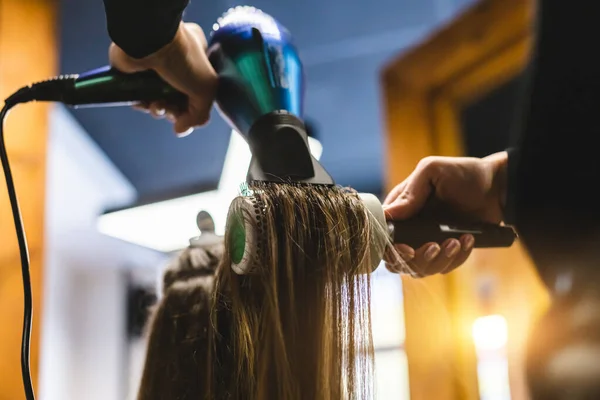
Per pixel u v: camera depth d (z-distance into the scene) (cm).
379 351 136
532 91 50
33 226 127
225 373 50
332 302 47
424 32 202
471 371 142
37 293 126
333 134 250
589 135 46
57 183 187
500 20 142
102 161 213
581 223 47
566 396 44
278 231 47
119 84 65
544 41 49
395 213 61
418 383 130
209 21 187
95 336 187
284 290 46
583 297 46
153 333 61
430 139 162
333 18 196
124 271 179
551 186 48
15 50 131
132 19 54
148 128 203
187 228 164
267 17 67
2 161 61
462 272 150
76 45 181
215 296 51
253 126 58
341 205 49
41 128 132
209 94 66
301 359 46
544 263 50
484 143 166
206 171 221
